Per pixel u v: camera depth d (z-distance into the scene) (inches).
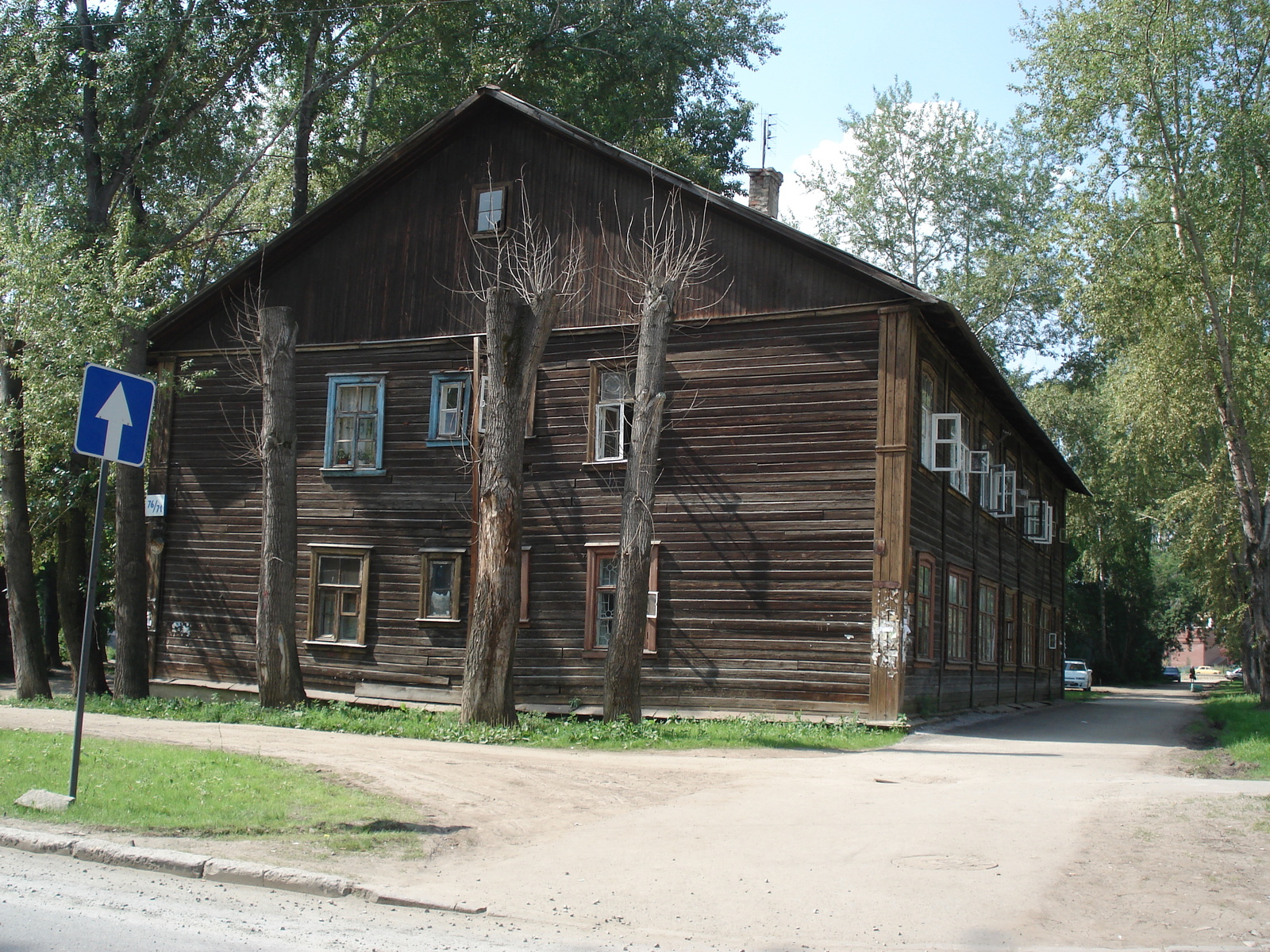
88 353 819.4
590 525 838.5
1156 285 1071.6
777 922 247.3
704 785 450.3
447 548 888.3
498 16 1266.0
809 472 770.2
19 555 869.8
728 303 806.5
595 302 853.2
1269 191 1029.8
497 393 663.8
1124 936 235.8
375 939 233.5
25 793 361.1
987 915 250.8
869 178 1843.0
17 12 1009.5
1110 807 382.9
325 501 935.0
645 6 1323.8
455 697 868.6
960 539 956.0
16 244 828.0
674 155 1402.6
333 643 912.9
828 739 645.9
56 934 230.8
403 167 936.9
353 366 938.7
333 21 1190.3
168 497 991.0
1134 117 1034.1
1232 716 968.9
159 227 1128.2
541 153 888.3
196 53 1082.7
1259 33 1005.2
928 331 819.4
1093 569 2145.7
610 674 677.9
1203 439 1411.2
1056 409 1953.7
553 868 296.8
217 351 991.0
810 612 758.5
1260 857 304.7
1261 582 1062.4
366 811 358.0
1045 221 1787.6
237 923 243.0
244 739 558.6
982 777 489.4
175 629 969.5
